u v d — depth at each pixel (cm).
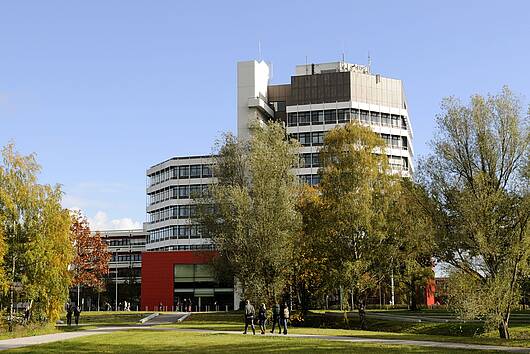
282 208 6112
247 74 13175
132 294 15962
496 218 4938
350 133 6662
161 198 14988
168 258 11788
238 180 7638
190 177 14412
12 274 5412
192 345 3775
